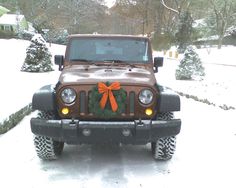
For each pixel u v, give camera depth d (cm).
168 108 306
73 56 371
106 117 302
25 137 405
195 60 1062
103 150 370
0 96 649
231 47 2644
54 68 1215
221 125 464
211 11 2983
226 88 851
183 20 2758
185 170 316
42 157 332
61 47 2411
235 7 2709
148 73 340
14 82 847
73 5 4684
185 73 1048
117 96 299
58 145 345
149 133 297
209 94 752
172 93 313
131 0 4466
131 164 330
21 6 4850
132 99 305
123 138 297
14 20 3916
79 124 294
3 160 335
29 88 754
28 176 301
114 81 306
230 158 344
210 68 1455
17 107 559
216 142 392
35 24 4316
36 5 4781
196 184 288
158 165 327
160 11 3762
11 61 1382
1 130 422
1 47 1905
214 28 2956
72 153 359
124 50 373
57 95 310
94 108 300
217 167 322
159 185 286
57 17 4688
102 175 304
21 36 3061
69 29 4584
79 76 320
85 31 4841
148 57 371
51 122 299
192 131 435
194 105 604
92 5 5022
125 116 304
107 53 372
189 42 2698
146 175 304
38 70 1122
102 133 295
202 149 370
